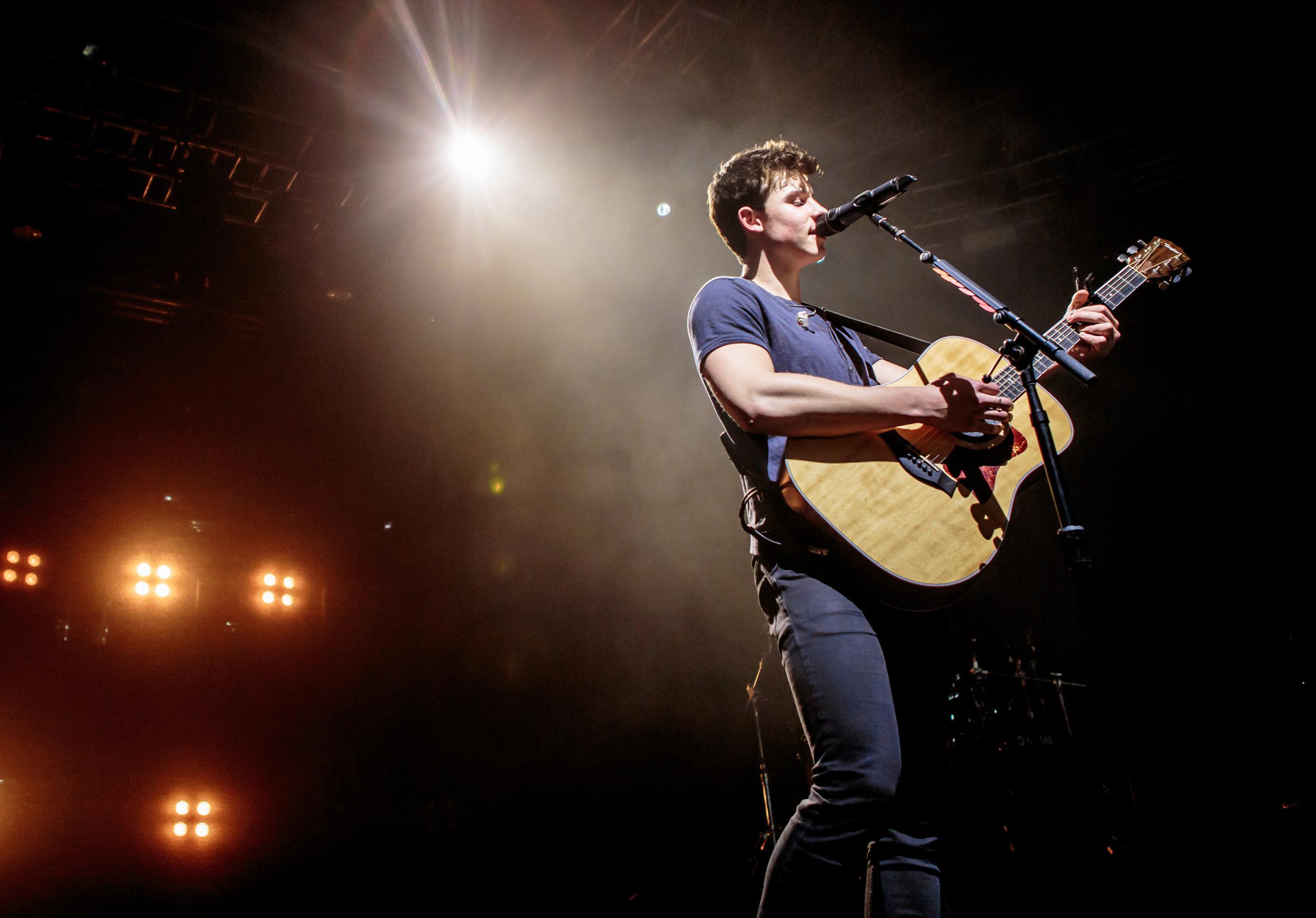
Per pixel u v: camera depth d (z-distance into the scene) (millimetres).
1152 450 6898
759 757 4746
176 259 6906
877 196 1887
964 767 4293
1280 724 4508
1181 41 5234
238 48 5301
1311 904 2885
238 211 6641
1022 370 1713
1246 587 6398
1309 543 6223
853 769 1446
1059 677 5008
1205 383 6641
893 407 1611
